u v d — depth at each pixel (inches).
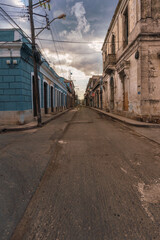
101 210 76.7
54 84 902.4
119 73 579.8
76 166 133.7
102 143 210.8
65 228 65.4
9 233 63.1
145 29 373.1
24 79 411.8
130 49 444.1
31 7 345.7
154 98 383.2
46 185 103.0
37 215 73.9
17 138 253.9
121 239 59.4
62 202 83.9
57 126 388.5
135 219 70.2
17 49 381.1
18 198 88.7
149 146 195.3
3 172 124.2
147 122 378.9
